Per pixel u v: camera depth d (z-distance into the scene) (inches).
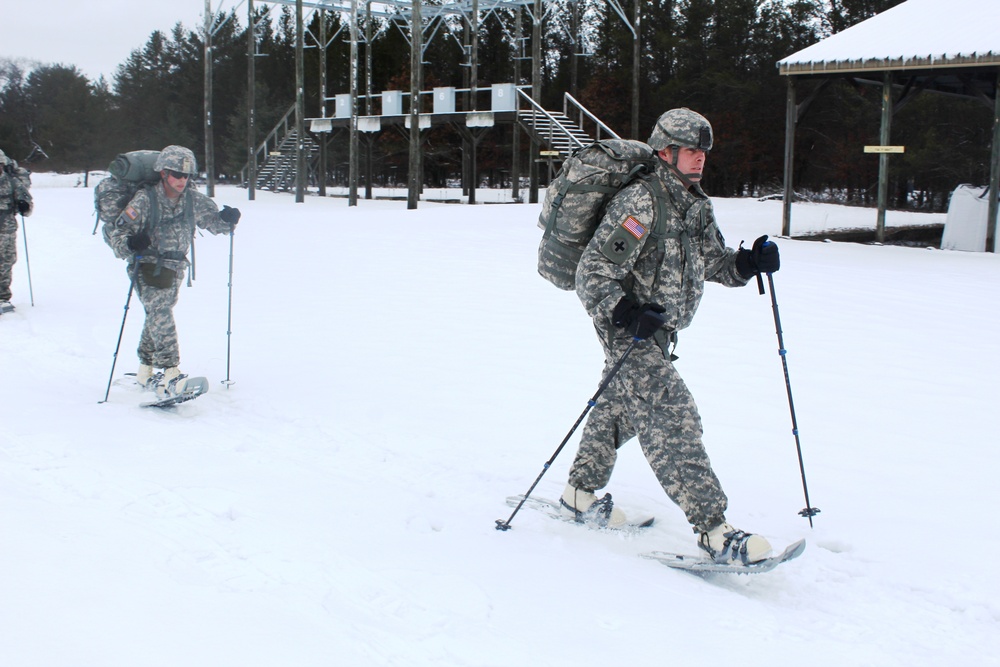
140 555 133.6
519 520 163.5
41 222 773.9
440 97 1119.6
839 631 124.7
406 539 149.9
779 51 1592.0
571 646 112.5
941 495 181.3
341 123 1245.1
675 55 1669.5
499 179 2059.5
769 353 301.1
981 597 136.9
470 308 386.9
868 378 270.8
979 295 428.5
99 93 2402.8
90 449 196.5
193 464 189.8
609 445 160.7
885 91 679.7
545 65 2028.8
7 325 357.7
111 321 367.9
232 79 2256.4
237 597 120.1
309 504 166.4
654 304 135.7
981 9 696.4
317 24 2133.4
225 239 649.6
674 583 137.4
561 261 150.5
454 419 230.5
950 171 1349.7
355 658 104.7
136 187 243.8
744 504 175.8
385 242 634.2
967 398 250.7
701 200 148.9
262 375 276.4
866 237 760.3
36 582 118.5
